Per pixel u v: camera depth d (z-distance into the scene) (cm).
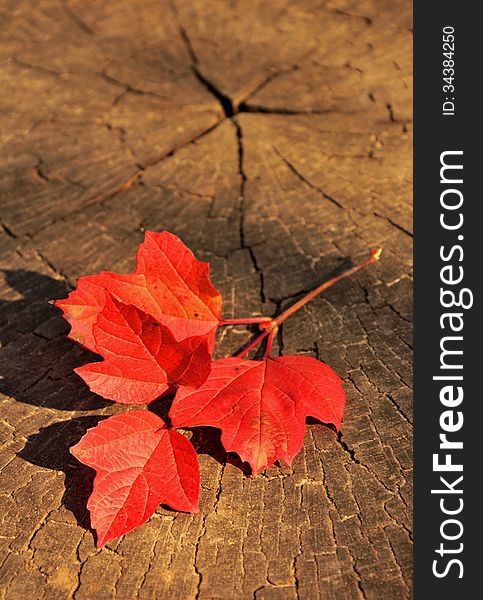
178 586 60
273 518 62
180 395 64
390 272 72
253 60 86
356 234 74
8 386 67
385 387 66
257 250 73
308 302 70
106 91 84
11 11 91
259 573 61
